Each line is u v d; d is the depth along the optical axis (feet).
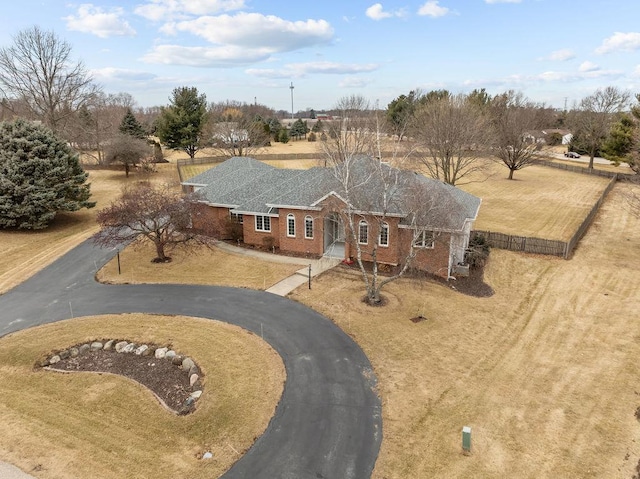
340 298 82.69
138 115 514.27
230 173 145.69
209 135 252.62
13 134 124.16
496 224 139.54
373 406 53.42
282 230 109.81
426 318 75.46
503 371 60.75
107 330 72.33
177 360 64.34
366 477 43.19
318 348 66.13
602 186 203.10
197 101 258.78
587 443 47.57
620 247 116.06
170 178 211.41
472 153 169.07
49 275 95.76
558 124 448.65
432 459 45.34
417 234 79.36
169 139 259.39
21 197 122.83
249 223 115.14
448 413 52.16
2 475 43.37
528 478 43.01
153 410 53.47
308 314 76.74
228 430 49.57
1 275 95.61
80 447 47.34
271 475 43.50
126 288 88.89
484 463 44.80
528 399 54.85
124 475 43.55
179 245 111.14
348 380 58.49
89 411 53.31
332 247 110.01
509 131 214.48
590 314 78.07
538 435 48.73
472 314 77.61
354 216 98.53
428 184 91.86
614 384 57.88
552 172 246.47
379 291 85.05
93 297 84.94
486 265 102.22
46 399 55.57
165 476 43.42
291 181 122.42
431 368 61.26
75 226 133.80
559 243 107.65
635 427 49.90
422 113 192.34
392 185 95.55
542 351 66.03
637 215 130.72
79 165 141.79
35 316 77.36
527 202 171.22
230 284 90.17
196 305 80.74
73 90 207.41
